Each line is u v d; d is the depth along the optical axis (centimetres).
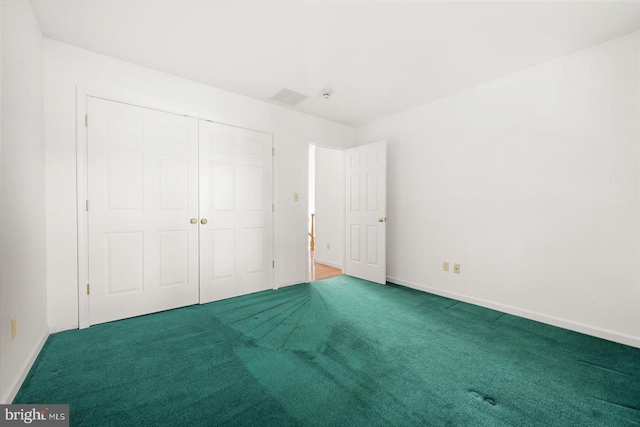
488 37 204
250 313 255
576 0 166
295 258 359
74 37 205
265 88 291
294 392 143
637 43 194
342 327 226
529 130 246
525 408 133
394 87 288
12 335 137
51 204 206
